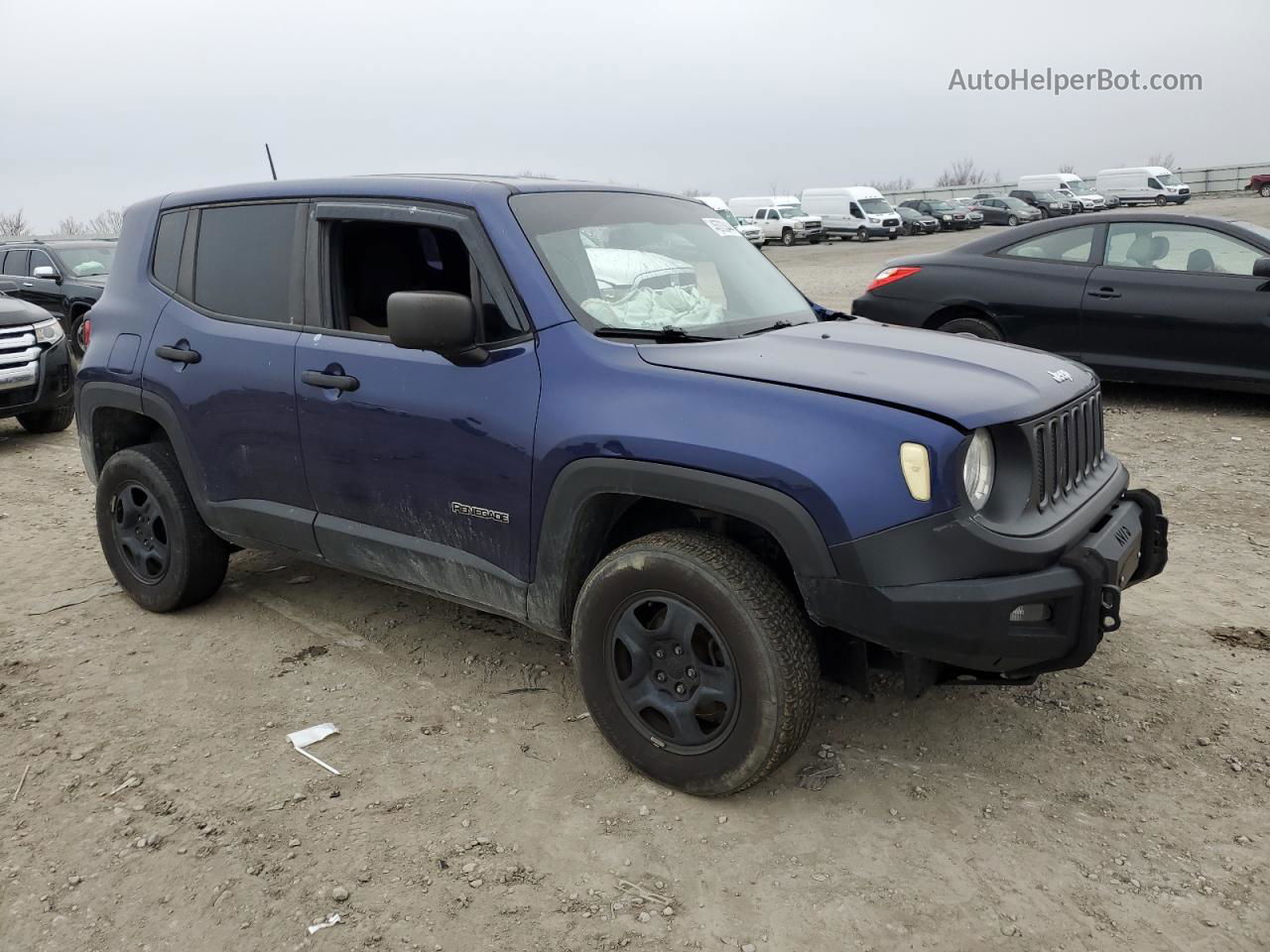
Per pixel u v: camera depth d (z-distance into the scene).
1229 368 7.22
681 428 2.69
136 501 4.33
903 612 2.48
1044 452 2.71
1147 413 7.67
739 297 3.61
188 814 2.89
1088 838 2.72
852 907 2.47
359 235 3.58
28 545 5.48
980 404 2.59
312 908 2.49
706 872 2.61
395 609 4.40
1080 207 47.84
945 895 2.50
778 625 2.65
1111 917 2.41
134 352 4.13
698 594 2.72
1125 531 2.91
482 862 2.66
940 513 2.47
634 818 2.84
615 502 3.02
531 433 2.98
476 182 3.32
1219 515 5.31
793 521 2.54
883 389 2.62
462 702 3.54
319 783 3.04
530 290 3.06
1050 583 2.53
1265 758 3.07
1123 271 7.52
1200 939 2.34
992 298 8.01
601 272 3.24
